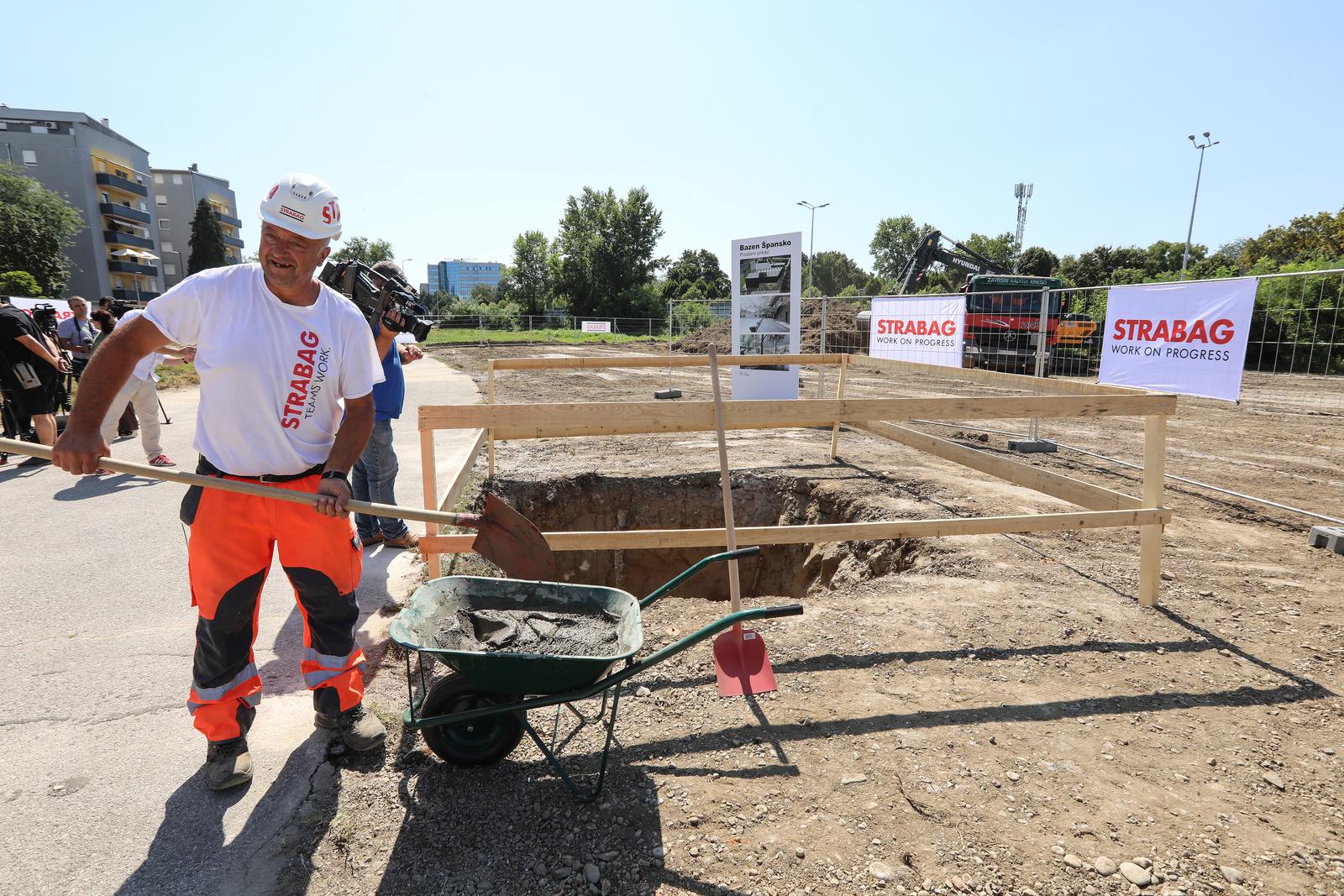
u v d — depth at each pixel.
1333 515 6.01
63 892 2.06
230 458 2.34
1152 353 7.05
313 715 2.99
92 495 6.48
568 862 2.18
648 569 7.23
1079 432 10.18
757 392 9.91
